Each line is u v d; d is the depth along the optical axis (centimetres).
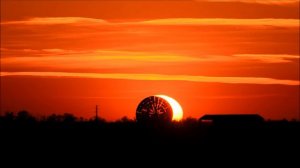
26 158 16975
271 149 18550
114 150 18188
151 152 17912
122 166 15988
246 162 16550
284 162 16600
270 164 16325
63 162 16475
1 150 18162
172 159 16900
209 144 19438
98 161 16600
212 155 17512
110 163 16350
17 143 19462
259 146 19075
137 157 17175
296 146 19100
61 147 18738
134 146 18962
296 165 16212
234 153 17812
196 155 17475
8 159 16850
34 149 18362
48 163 16338
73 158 17012
